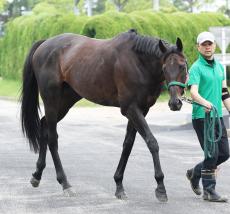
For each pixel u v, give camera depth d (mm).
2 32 108250
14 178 13000
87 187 11914
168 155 16641
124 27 40094
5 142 19781
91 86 11164
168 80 9836
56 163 11703
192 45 43719
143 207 10141
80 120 28672
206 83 10461
